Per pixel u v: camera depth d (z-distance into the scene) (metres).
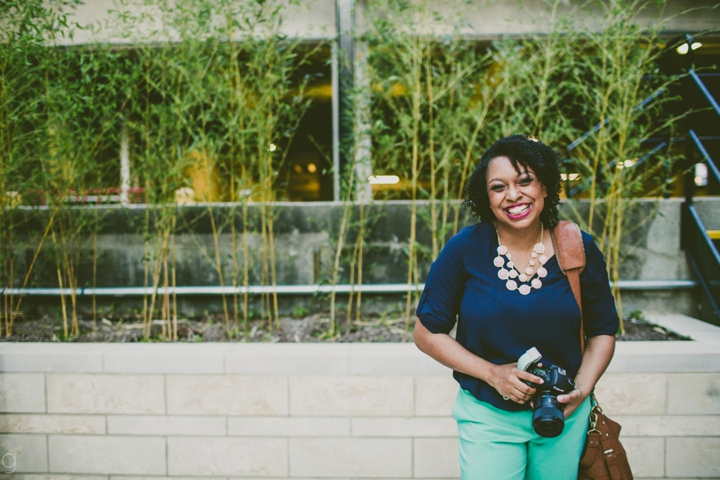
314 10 3.37
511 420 1.13
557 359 1.12
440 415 1.98
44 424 2.08
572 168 2.90
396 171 2.96
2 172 2.56
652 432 1.95
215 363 2.02
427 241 3.06
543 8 3.25
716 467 1.94
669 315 2.84
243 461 2.04
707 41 3.41
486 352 1.16
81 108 2.58
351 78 3.31
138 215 3.03
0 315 2.79
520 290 1.11
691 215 2.83
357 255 3.06
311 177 3.89
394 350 2.09
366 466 2.02
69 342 2.45
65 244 2.82
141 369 2.04
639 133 2.80
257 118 2.69
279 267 3.08
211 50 2.77
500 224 1.19
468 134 2.85
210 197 2.97
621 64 2.64
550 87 2.88
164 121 2.58
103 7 3.15
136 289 3.02
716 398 1.93
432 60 3.09
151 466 2.06
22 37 2.43
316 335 2.59
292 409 2.02
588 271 1.13
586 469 1.17
